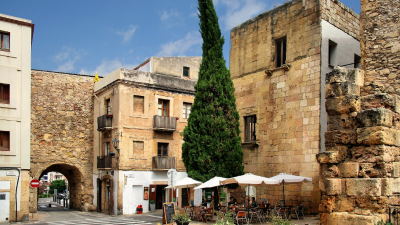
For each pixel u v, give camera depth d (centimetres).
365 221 1054
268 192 2209
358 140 1146
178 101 3288
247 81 2438
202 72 2316
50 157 3122
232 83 2325
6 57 2388
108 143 3150
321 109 1970
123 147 2928
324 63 2016
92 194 3300
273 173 2175
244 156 2384
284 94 2170
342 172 1165
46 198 8400
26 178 2348
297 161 2045
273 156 2189
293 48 2155
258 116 2322
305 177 1855
